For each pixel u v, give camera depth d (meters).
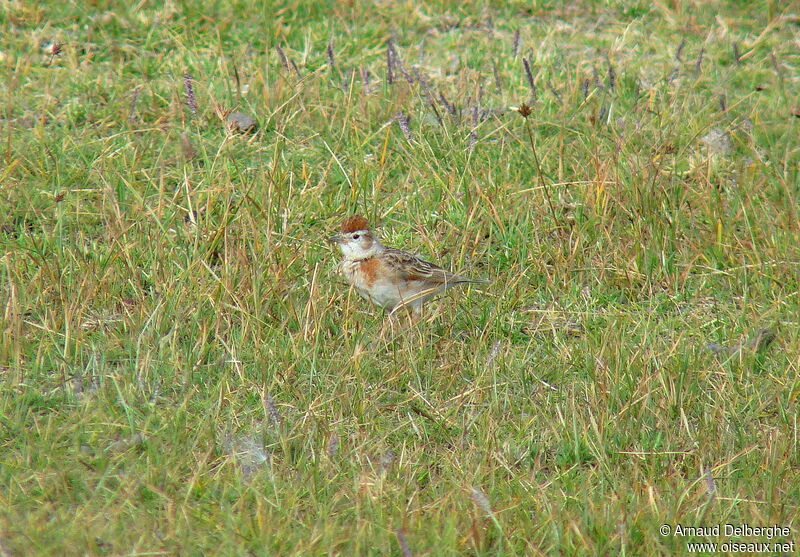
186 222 12.03
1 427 8.87
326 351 10.23
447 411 9.55
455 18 18.14
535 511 8.34
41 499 8.05
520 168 13.73
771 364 10.47
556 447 9.23
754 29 18.34
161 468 8.39
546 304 11.53
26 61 15.23
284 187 12.74
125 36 16.52
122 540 7.60
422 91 15.42
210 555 7.56
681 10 18.59
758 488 8.68
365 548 7.72
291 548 7.69
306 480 8.45
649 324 11.03
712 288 11.88
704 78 16.38
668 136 14.24
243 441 8.94
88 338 10.29
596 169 13.21
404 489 8.34
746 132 14.78
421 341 10.48
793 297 11.53
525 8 18.70
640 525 8.09
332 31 17.19
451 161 13.71
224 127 13.87
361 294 11.19
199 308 10.52
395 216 12.96
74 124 14.05
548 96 15.52
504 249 12.28
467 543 7.87
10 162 13.12
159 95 14.82
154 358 9.91
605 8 18.80
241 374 9.64
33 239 11.47
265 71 15.58
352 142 14.12
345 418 9.34
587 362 10.19
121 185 12.73
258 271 10.88
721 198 13.23
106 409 9.17
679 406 9.59
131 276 11.19
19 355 9.83
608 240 12.38
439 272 11.09
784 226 12.50
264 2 17.55
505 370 10.21
